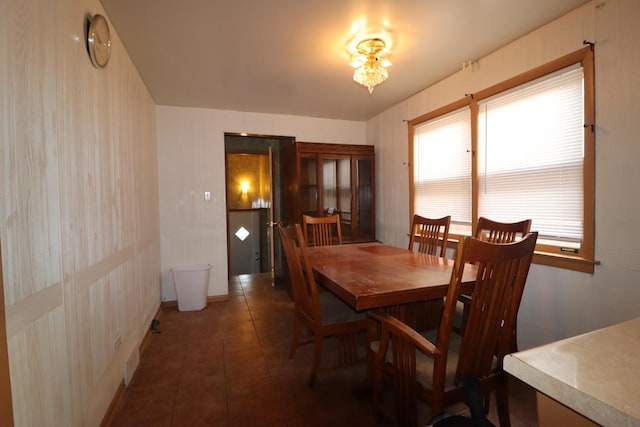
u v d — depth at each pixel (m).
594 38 1.79
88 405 1.45
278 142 4.65
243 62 2.52
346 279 1.63
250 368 2.18
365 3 1.79
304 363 2.24
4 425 0.76
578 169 1.92
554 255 2.01
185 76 2.77
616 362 0.54
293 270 2.16
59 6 1.27
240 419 1.66
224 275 3.83
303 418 1.67
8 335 0.91
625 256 1.69
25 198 1.01
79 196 1.41
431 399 1.23
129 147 2.30
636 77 1.62
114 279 1.86
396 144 3.71
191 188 3.70
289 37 2.15
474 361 1.24
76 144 1.40
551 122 2.06
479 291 1.16
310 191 3.85
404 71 2.76
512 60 2.28
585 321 1.88
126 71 2.28
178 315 3.24
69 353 1.28
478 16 1.94
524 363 0.55
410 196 3.46
